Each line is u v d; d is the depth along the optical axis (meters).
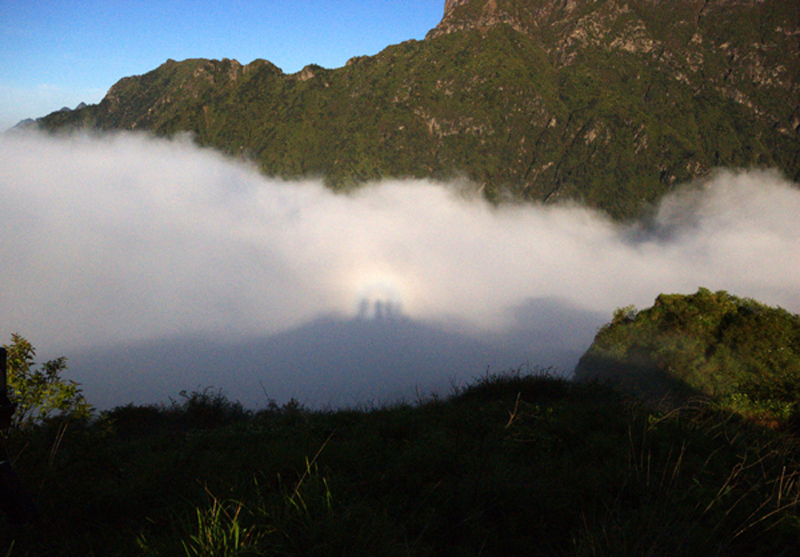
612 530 2.82
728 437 4.58
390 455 4.16
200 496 3.33
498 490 3.31
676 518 3.03
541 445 4.38
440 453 3.95
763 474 3.69
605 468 3.73
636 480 3.53
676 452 4.14
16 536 3.00
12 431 4.40
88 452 4.17
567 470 3.76
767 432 4.87
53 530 3.12
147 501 3.58
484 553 2.90
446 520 3.17
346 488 3.48
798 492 3.31
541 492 3.36
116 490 3.55
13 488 2.63
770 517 3.04
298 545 2.64
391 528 2.94
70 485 3.50
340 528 2.71
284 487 3.27
